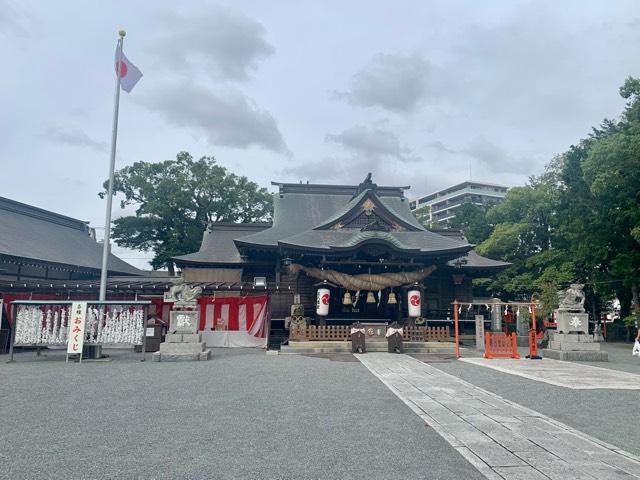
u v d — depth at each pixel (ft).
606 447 21.38
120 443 21.54
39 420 25.84
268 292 75.72
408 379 41.37
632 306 107.55
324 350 69.00
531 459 19.57
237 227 115.34
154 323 69.62
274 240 94.43
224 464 18.74
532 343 62.75
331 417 26.78
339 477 17.39
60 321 57.62
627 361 59.11
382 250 80.33
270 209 163.94
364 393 34.42
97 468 18.20
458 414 27.63
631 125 92.17
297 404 30.30
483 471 18.08
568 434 23.47
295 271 81.82
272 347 74.95
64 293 75.46
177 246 146.72
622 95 93.71
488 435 23.17
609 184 89.56
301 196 121.80
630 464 19.02
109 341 55.52
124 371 45.65
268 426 24.71
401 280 80.53
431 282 98.07
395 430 24.04
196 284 81.20
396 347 67.82
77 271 101.96
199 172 149.18
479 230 164.96
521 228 126.62
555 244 124.47
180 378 41.14
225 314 76.54
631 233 85.97
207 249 104.37
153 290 76.95
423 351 70.38
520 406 30.04
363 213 93.25
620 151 85.61
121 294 77.41
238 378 41.27
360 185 99.86
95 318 55.83
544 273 114.93
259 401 31.17
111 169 65.16
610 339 118.42
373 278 80.18
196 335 56.49
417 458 19.62
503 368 49.85
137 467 18.33
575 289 63.16
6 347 68.08
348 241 84.07
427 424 25.23
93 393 33.88
